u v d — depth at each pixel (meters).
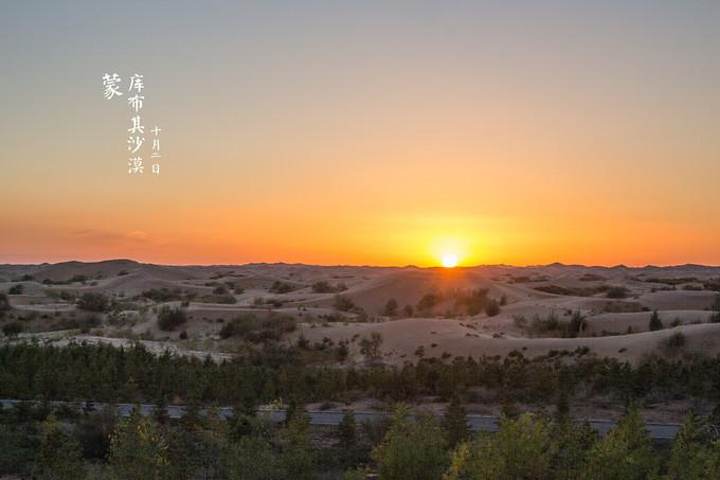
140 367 47.53
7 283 151.62
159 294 146.00
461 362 54.16
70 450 23.16
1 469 24.03
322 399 43.03
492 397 41.22
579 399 39.84
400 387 42.69
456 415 28.56
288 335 82.44
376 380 43.41
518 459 14.72
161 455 19.34
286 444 21.06
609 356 57.97
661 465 15.79
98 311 109.12
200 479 22.25
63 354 52.00
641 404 36.66
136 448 18.97
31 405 37.38
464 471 15.40
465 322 94.06
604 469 14.59
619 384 40.47
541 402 39.31
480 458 15.02
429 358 65.19
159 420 33.91
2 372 46.25
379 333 77.19
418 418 21.41
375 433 29.53
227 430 26.03
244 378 43.72
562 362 57.06
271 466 19.28
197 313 97.81
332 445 29.12
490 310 105.25
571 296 140.50
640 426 15.87
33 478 23.09
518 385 42.84
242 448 19.80
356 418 35.97
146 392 44.41
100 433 28.17
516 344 66.56
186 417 29.81
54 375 43.84
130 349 57.09
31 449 27.05
